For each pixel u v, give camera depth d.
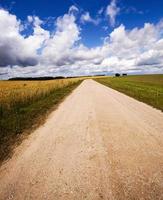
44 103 13.20
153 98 15.25
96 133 6.59
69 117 9.14
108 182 3.59
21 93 15.78
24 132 6.81
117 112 10.03
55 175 3.88
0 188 3.48
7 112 9.90
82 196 3.21
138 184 3.51
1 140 5.93
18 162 4.48
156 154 4.78
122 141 5.75
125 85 35.12
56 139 6.06
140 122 7.94
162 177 3.73
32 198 3.18
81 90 25.17
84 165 4.28
